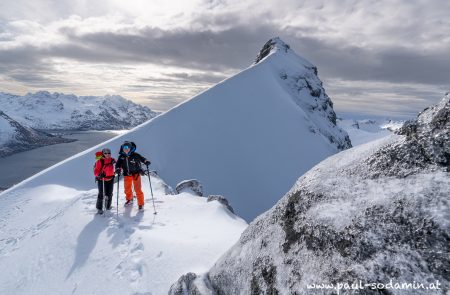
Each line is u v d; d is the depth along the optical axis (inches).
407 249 139.2
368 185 177.3
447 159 153.5
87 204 510.0
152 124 2202.3
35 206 758.5
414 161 165.2
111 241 372.5
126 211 478.0
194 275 259.1
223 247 331.3
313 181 209.8
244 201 1916.8
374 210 160.6
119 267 318.7
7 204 892.6
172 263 306.2
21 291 333.4
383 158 181.5
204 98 2583.7
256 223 247.9
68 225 444.1
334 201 185.3
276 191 2039.9
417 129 173.8
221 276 238.5
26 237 498.6
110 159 467.2
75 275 328.5
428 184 149.9
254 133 2421.3
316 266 169.9
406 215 147.0
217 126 2363.4
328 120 3363.7
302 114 2738.7
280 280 187.5
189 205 530.3
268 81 3063.5
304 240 187.8
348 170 198.2
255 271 211.2
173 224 433.7
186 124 2289.6
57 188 1061.8
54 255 380.5
